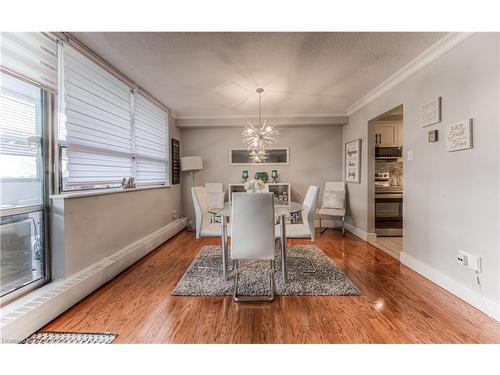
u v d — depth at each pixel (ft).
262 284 8.03
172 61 8.95
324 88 11.75
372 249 12.05
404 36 7.34
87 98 8.38
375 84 11.25
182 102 13.99
